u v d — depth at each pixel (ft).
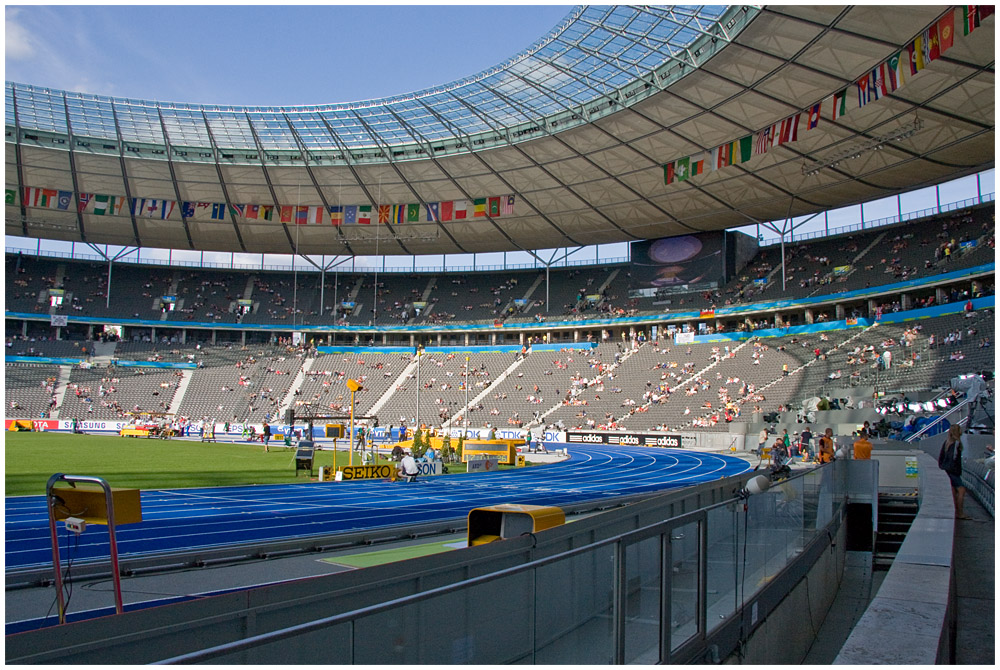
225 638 16.37
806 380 159.84
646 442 168.55
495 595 15.62
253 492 65.62
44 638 13.35
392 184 179.01
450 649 14.46
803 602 36.76
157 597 28.30
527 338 227.61
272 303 240.12
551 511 29.01
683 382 183.01
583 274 234.17
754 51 107.04
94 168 172.65
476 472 99.19
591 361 205.57
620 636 18.43
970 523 40.24
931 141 133.08
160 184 181.47
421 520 51.03
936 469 56.29
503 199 178.50
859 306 179.01
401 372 218.59
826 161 140.26
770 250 207.92
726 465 118.21
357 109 147.13
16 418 191.11
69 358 212.02
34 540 39.55
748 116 127.95
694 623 22.74
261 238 220.02
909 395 129.29
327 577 18.74
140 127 159.12
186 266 246.06
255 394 210.79
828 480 48.03
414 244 222.89
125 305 228.43
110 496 19.83
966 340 137.18
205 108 150.41
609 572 18.93
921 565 21.09
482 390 205.16
